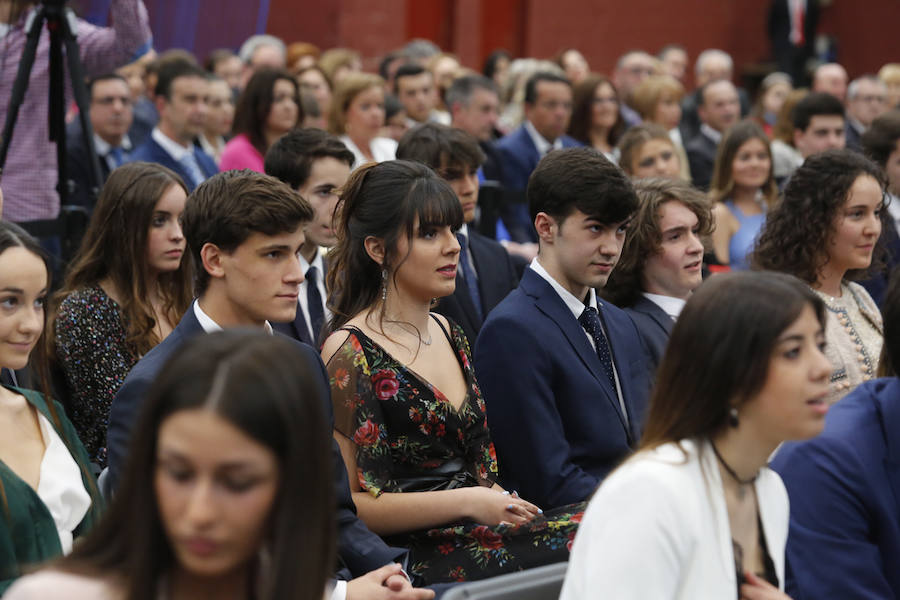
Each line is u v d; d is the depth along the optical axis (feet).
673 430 16.42
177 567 12.60
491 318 27.99
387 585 21.74
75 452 22.89
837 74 89.20
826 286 32.07
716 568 15.98
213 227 23.06
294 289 23.56
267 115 50.72
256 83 50.80
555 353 27.50
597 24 114.42
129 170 29.84
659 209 31.65
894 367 21.40
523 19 111.65
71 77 39.55
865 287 40.32
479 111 59.31
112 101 55.36
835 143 60.80
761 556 17.25
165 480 12.07
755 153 51.39
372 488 24.70
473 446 26.17
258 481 11.98
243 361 12.11
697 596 15.88
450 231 26.11
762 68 121.60
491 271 38.01
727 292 16.26
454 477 25.77
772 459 21.62
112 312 29.40
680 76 104.37
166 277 30.55
